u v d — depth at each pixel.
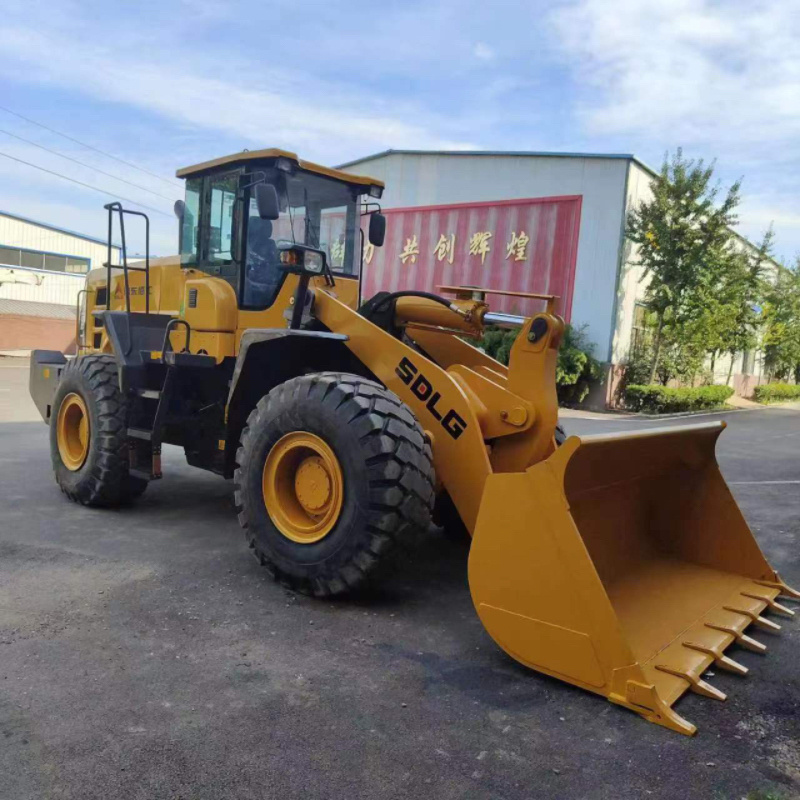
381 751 2.37
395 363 3.96
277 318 4.75
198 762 2.27
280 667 2.95
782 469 8.93
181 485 6.59
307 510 3.80
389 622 3.48
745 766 2.36
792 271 26.61
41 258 34.59
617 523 3.73
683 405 19.08
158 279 5.96
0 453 7.79
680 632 3.21
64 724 2.46
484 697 2.75
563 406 18.20
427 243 20.17
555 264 18.36
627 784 2.24
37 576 3.94
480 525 3.05
